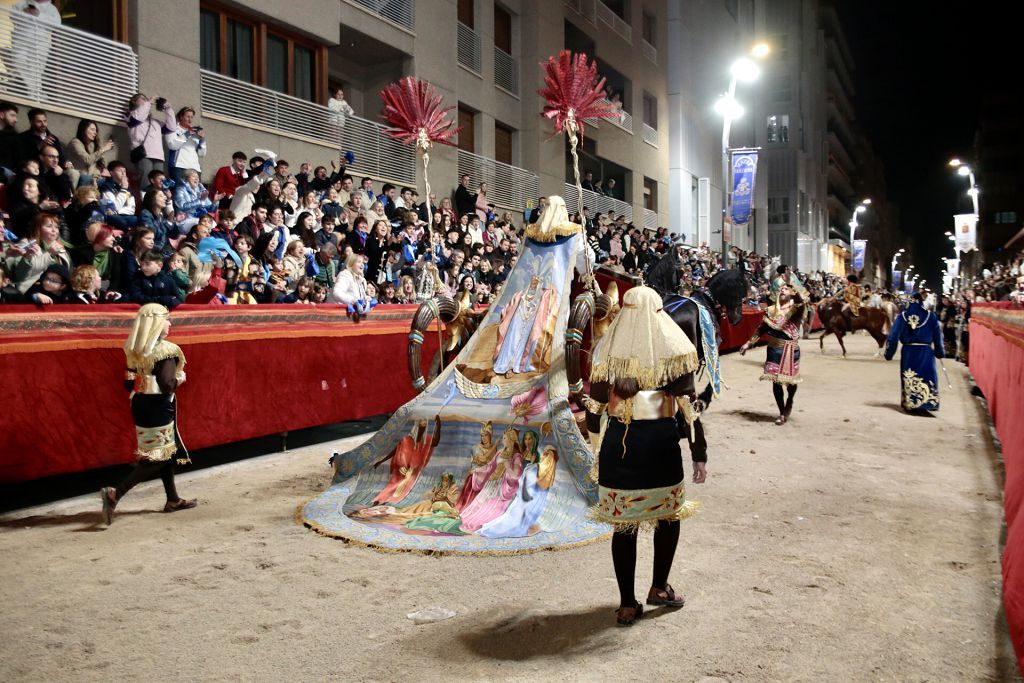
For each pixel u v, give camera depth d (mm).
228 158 15047
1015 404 7395
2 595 4543
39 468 6516
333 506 6312
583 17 29047
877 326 22219
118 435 7113
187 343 7848
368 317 10281
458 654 3783
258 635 4004
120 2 13297
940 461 8445
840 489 7164
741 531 5832
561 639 3949
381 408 10523
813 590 4609
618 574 4145
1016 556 4035
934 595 4523
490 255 15789
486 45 24266
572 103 6930
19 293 7227
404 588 4668
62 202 9266
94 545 5488
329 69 20062
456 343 7598
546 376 6438
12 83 11281
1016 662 3670
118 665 3668
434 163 21250
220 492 7070
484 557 5227
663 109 36656
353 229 12586
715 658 3717
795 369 10852
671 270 8000
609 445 4129
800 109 65125
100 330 7016
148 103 11836
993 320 11484
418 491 6371
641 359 4031
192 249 9383
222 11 15617
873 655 3746
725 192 17984
